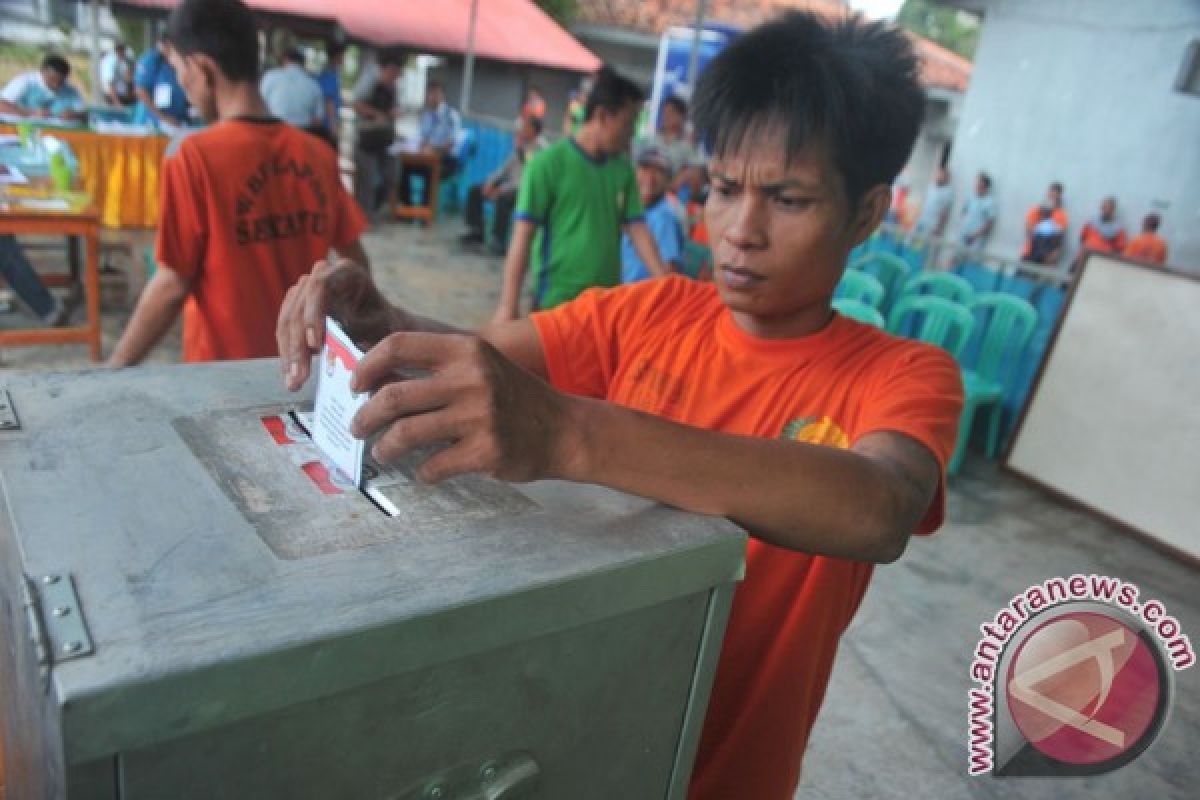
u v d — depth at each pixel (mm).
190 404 636
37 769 408
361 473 539
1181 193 6363
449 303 5086
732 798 811
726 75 760
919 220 8102
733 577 563
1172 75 6312
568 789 547
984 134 7551
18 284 3484
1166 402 3199
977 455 3898
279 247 1820
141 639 371
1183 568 3086
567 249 2584
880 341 841
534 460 514
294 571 443
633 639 532
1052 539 3184
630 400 913
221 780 394
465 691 461
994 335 3791
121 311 4035
